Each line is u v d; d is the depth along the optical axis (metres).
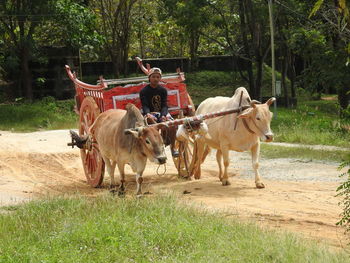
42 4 26.03
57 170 12.20
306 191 9.34
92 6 31.52
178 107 10.48
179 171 10.82
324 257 5.32
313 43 21.53
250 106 9.45
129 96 10.06
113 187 9.34
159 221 6.56
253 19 24.73
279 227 6.94
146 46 36.06
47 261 5.41
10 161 12.96
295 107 29.88
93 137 9.92
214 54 36.88
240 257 5.40
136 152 8.29
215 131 10.02
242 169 11.99
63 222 6.70
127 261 5.46
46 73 28.86
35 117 24.25
